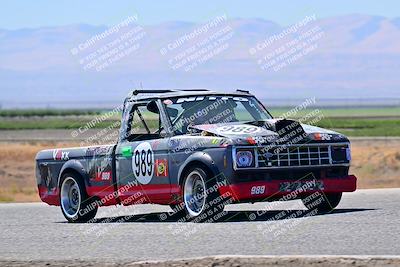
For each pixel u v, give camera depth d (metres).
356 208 36.56
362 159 87.38
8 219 38.56
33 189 68.69
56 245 30.05
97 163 37.38
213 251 27.16
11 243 30.86
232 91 37.28
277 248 27.09
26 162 103.44
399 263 23.72
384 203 38.44
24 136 175.50
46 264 25.88
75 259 26.69
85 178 37.72
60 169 38.75
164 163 34.88
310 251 26.33
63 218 38.97
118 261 25.95
